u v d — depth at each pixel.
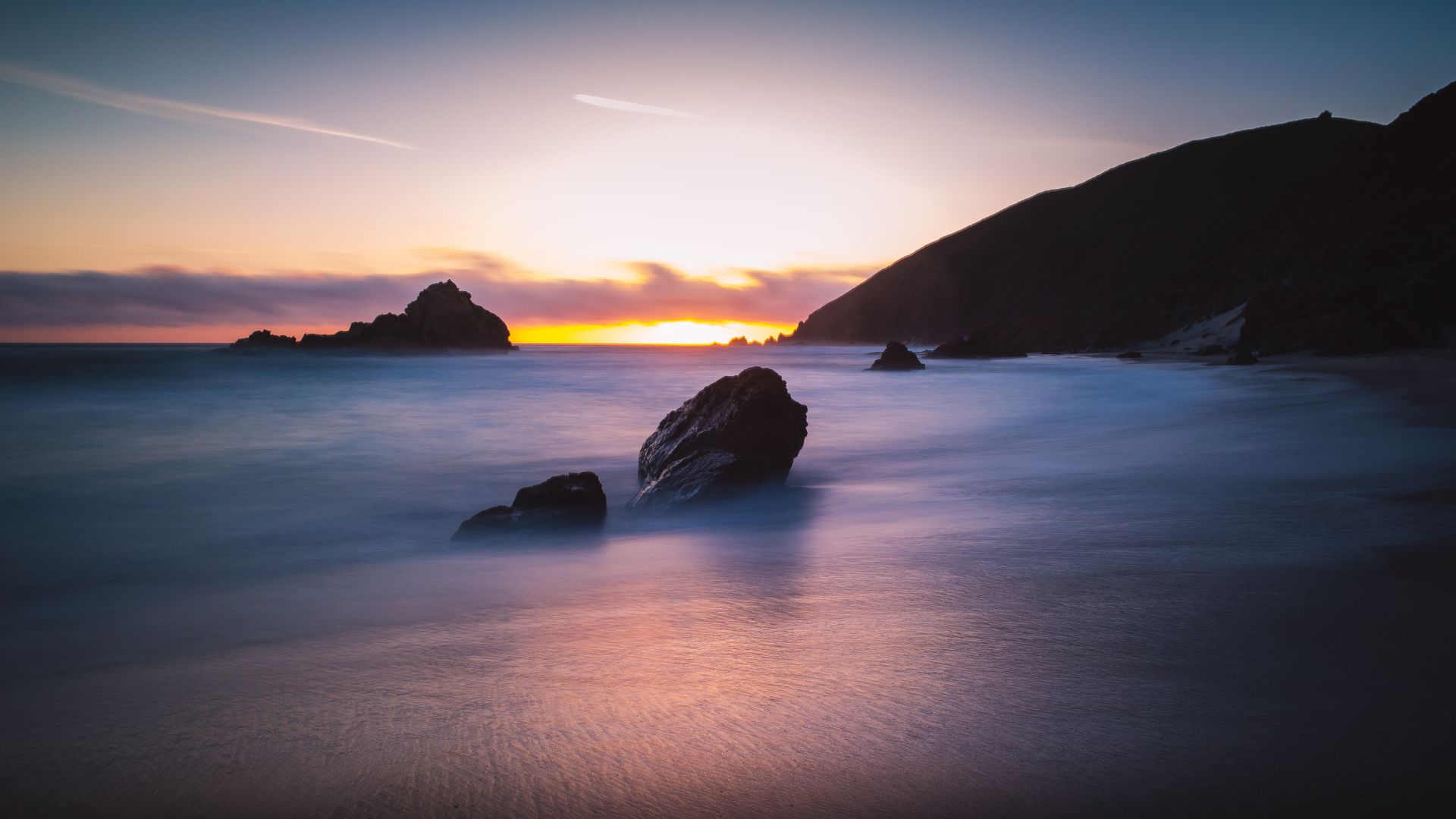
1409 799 2.38
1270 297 54.03
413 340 105.88
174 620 5.45
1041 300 179.00
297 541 9.00
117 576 7.32
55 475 13.69
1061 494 9.20
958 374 47.12
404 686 3.71
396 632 4.79
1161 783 2.51
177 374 46.34
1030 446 15.43
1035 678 3.46
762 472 10.41
